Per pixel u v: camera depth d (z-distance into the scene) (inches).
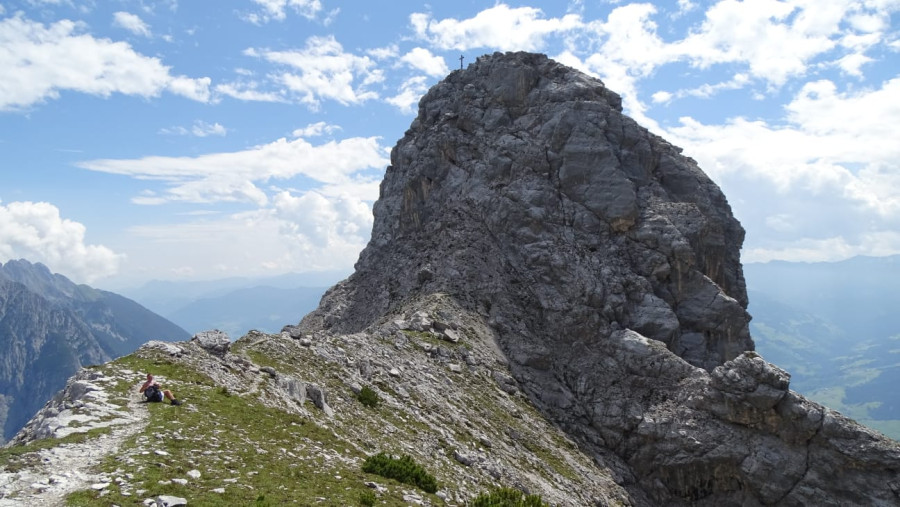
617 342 3590.1
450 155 5019.7
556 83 4950.8
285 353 2197.3
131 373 1457.9
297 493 1010.7
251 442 1234.6
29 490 815.1
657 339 3764.8
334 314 4768.7
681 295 4072.3
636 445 3159.5
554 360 3595.0
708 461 2999.5
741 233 5009.8
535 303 3878.0
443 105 5438.0
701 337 3941.9
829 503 2797.7
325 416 1745.8
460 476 1780.3
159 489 873.5
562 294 3873.0
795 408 2942.9
